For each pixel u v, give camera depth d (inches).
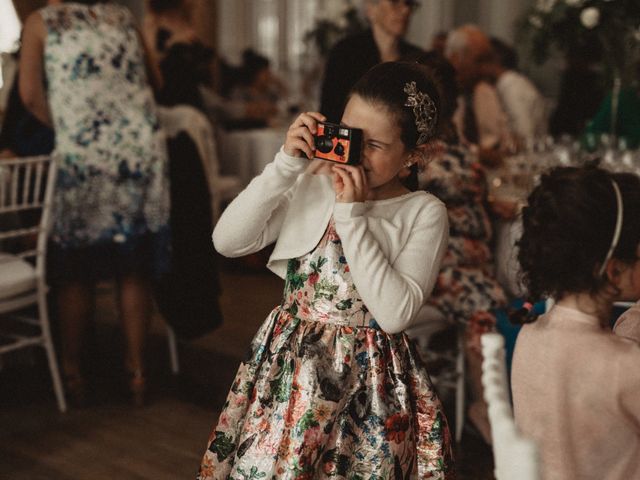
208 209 143.6
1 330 153.4
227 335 173.3
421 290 62.2
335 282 63.3
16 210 128.9
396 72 62.3
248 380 65.9
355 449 62.2
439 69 98.4
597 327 54.0
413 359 65.5
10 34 219.6
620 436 52.2
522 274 57.2
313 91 324.2
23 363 153.3
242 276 223.1
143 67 133.0
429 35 331.0
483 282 113.9
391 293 60.1
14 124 138.4
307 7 382.6
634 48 139.9
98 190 128.6
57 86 126.5
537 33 146.7
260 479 62.4
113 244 130.8
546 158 139.9
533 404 54.5
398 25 121.0
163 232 132.5
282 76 393.1
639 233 52.5
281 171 62.9
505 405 40.7
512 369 56.6
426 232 64.0
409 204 64.7
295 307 65.1
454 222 113.5
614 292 53.7
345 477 61.9
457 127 116.0
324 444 61.6
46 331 131.8
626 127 148.6
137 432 126.2
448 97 100.3
